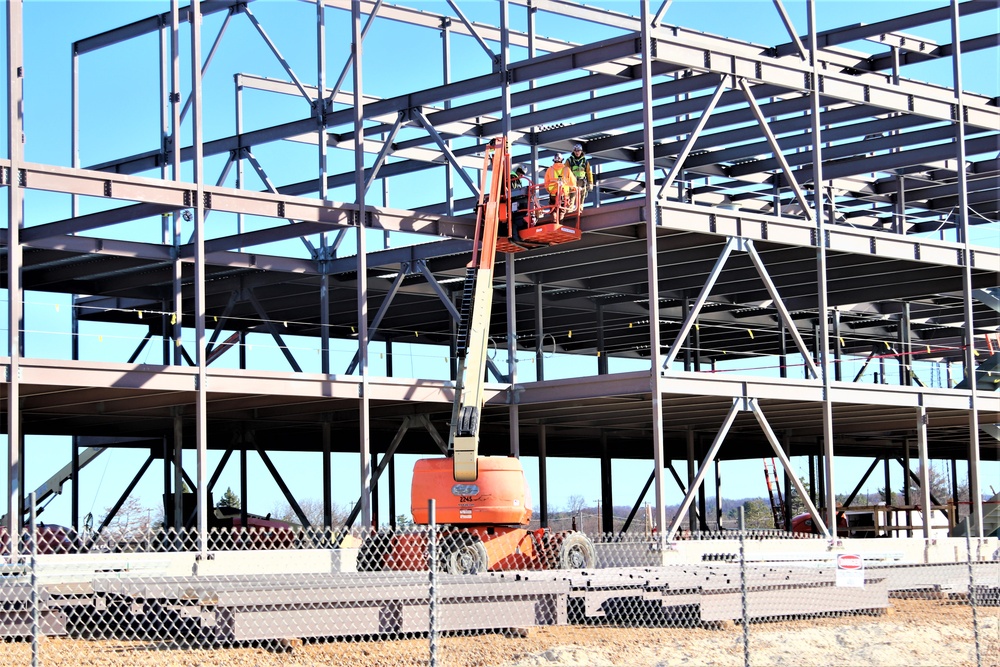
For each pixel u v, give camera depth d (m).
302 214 28.50
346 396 28.59
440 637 18.86
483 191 28.31
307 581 19.12
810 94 30.08
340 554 26.33
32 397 28.64
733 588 21.59
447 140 36.72
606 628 20.27
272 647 17.47
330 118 33.12
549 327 42.97
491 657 17.20
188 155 35.66
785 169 29.53
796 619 22.31
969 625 21.83
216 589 17.75
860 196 40.44
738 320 41.50
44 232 29.58
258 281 36.22
